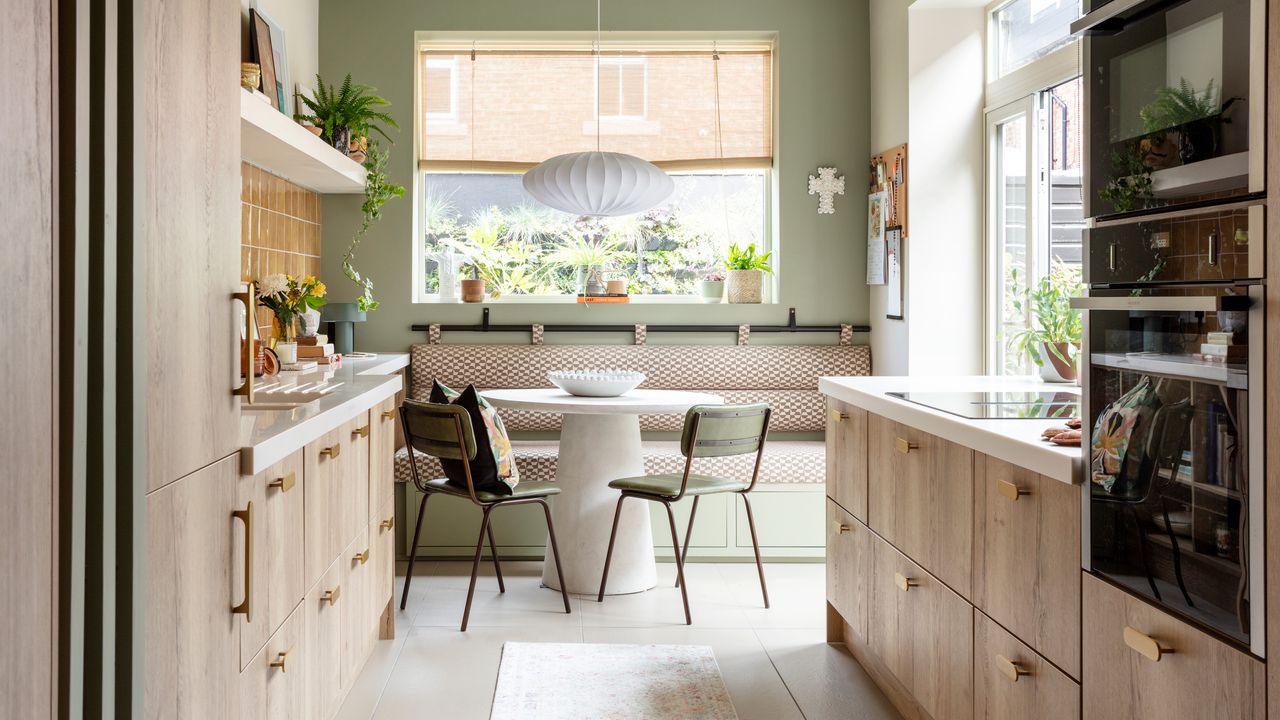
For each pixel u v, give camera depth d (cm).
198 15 152
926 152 453
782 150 518
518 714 277
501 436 363
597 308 519
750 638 347
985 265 450
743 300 522
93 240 112
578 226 541
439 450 353
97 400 112
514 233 538
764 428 370
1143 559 154
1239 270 130
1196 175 139
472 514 450
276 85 418
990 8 442
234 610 169
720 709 282
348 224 507
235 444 172
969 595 222
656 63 532
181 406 145
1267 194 125
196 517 152
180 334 145
